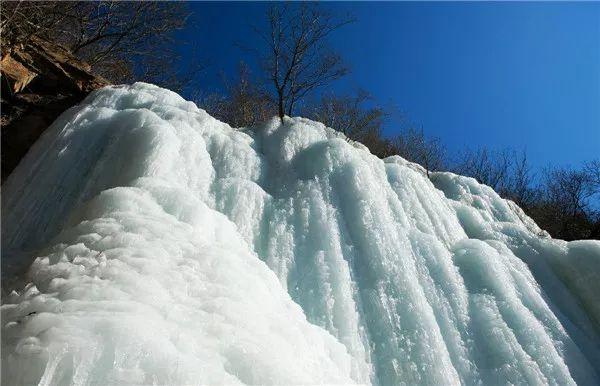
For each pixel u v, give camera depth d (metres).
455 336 6.02
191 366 2.59
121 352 2.48
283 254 6.14
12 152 7.87
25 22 9.13
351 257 6.42
